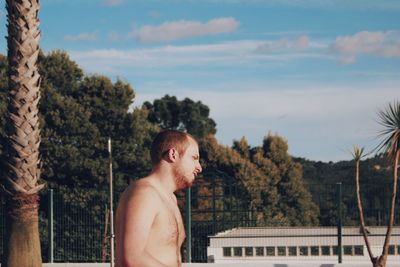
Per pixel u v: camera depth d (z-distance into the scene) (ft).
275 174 172.45
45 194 84.99
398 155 57.31
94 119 140.56
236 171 173.78
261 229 66.59
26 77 45.78
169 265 14.96
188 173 15.49
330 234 65.05
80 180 131.75
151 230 14.83
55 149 130.62
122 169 138.00
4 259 46.06
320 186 65.67
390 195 64.28
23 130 45.83
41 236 82.28
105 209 65.36
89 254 67.41
